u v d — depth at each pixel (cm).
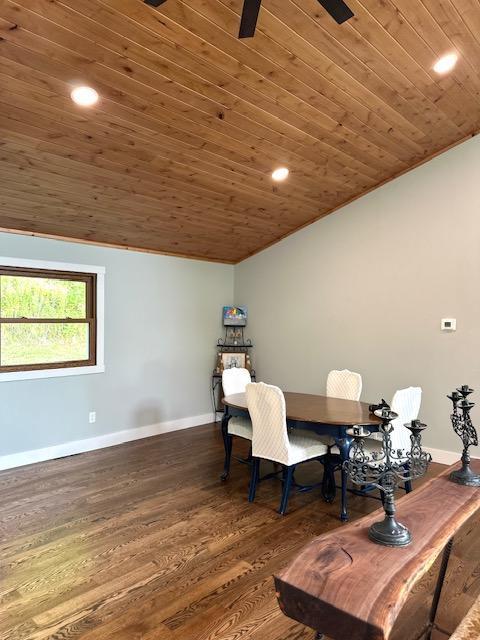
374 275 480
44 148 303
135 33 234
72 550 262
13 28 217
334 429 311
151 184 377
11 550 262
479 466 207
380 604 106
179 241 516
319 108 326
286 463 312
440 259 432
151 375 527
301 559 126
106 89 266
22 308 420
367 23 260
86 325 468
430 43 286
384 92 325
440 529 146
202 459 438
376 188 477
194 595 220
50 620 201
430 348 439
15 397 407
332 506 328
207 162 364
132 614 205
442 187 431
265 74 282
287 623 200
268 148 362
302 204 484
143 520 302
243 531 287
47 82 251
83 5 212
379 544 134
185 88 279
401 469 157
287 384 566
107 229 445
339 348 511
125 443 493
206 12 230
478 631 135
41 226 410
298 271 552
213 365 604
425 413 441
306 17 246
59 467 409
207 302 595
